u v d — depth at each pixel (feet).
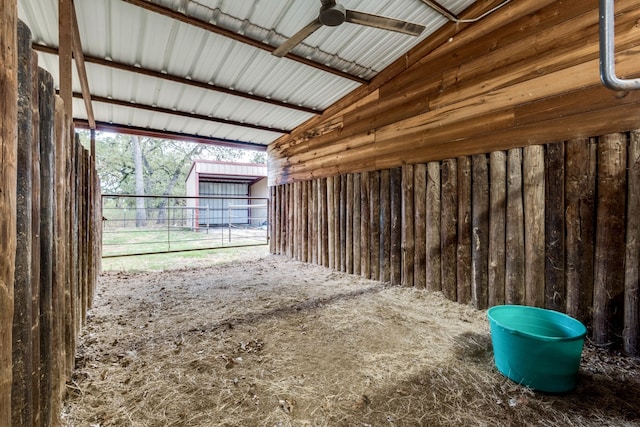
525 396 5.27
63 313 4.98
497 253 9.15
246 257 20.59
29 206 3.38
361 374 6.02
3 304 2.73
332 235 16.42
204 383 5.65
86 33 10.14
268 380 5.79
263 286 12.88
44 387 4.03
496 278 9.16
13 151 2.86
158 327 8.30
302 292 11.92
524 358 5.52
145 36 10.43
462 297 10.09
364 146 14.37
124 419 4.66
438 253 10.96
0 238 2.69
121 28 9.98
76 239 6.63
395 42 11.53
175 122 18.51
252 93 15.11
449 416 4.80
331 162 16.62
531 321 6.61
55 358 4.49
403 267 12.24
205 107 16.48
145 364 6.30
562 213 7.79
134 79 13.21
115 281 13.60
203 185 48.24
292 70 13.07
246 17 9.73
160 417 4.72
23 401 3.25
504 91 9.10
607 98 7.09
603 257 7.03
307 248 18.58
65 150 5.46
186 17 9.34
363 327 8.41
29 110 3.35
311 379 5.84
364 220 14.20
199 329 8.19
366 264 14.11
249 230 40.34
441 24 10.74
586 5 7.49
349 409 4.98
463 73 10.21
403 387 5.58
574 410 4.89
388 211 13.11
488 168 9.52
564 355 5.16
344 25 10.41
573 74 7.68
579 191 7.48
